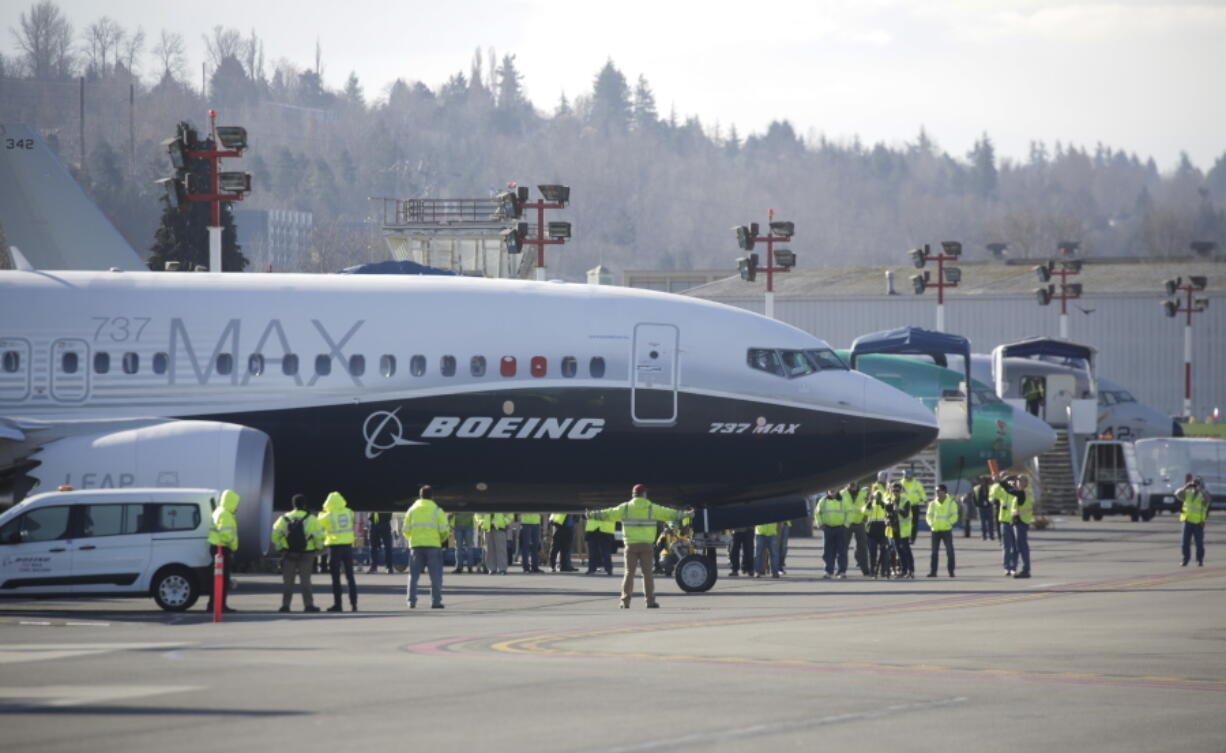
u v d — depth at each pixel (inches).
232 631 2427.4
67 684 1732.3
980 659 2009.1
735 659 2003.0
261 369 3464.6
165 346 3469.5
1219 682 1796.3
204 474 3272.6
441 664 1930.4
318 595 3378.4
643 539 2960.1
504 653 2073.1
